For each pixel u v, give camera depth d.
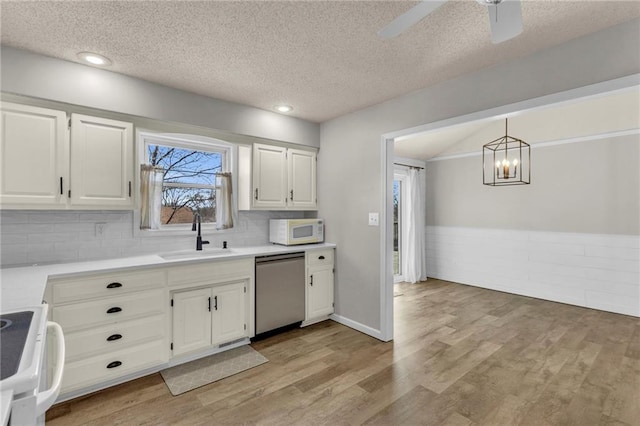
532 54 2.11
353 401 2.07
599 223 4.04
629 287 3.81
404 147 5.21
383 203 3.06
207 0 1.58
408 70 2.38
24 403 0.72
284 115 3.46
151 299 2.35
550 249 4.45
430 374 2.41
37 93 2.11
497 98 2.27
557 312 3.90
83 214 2.52
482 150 5.16
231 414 1.94
